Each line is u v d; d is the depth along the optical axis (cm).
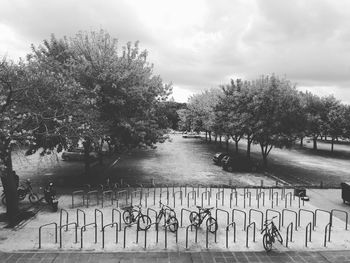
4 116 1370
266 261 1134
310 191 2241
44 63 2027
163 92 2606
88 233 1362
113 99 2195
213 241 1297
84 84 2166
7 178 1504
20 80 1534
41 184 2334
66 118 1706
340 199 2036
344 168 3481
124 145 2481
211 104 4747
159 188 2228
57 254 1159
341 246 1275
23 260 1109
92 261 1107
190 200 1908
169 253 1182
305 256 1180
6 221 1491
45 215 1592
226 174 2919
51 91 1639
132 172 2933
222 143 6462
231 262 1121
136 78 2347
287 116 3083
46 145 1917
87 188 2214
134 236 1334
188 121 7344
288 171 3209
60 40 2411
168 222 1383
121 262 1104
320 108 4953
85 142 2281
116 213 1644
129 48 2425
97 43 2342
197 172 2995
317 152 5094
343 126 4791
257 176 2848
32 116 1541
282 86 3156
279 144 3128
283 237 1359
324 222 1567
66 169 2988
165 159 3850
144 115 2406
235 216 1622
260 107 3116
